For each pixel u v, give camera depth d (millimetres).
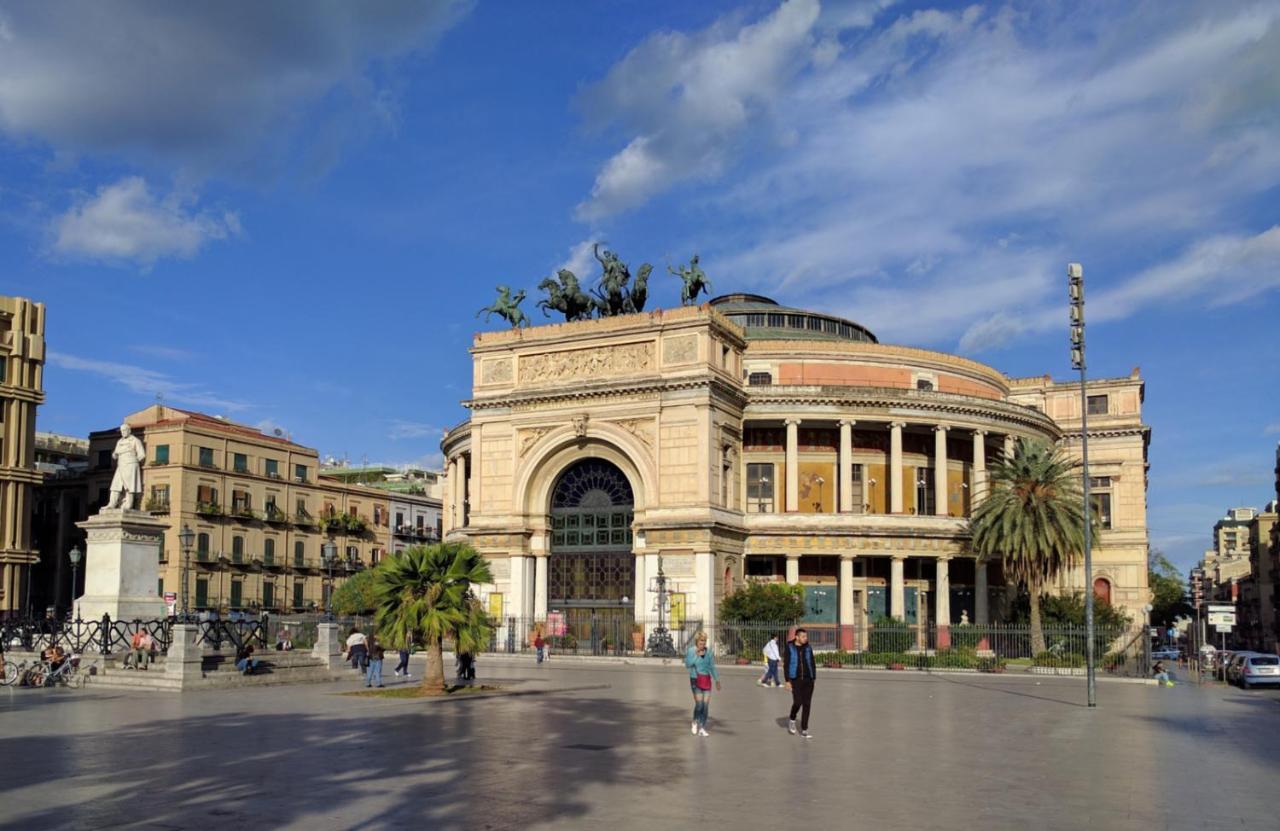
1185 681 70688
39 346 104062
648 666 70812
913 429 92375
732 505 84812
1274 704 47906
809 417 88375
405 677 55344
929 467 94062
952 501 96062
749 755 26047
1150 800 20406
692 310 81438
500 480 87500
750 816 18312
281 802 19172
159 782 21281
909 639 77250
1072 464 77938
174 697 41656
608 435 83250
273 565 123250
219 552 117438
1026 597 88688
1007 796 20594
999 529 75375
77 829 16766
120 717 33938
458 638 45469
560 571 86312
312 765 23703
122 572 50000
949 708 40469
